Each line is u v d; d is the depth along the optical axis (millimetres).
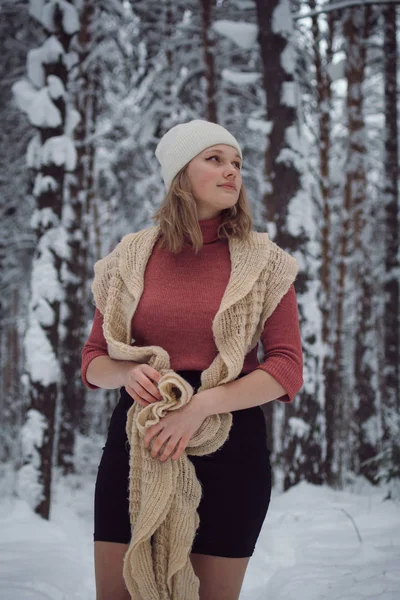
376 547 3621
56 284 5652
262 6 7234
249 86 11281
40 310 5574
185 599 1604
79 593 3135
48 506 5344
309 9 9023
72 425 10398
